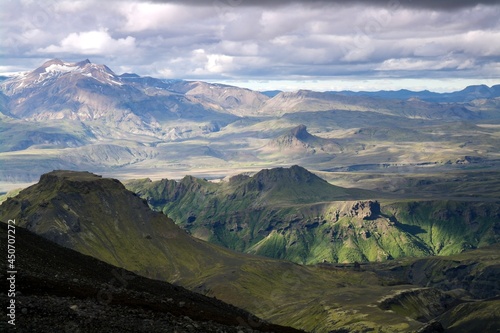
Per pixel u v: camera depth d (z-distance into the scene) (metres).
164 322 73.56
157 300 92.12
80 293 79.50
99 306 73.19
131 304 80.31
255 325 103.06
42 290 76.19
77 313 67.75
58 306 68.75
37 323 62.22
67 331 62.09
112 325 67.00
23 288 74.38
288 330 108.12
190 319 79.62
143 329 68.31
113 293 86.75
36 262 110.12
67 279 96.25
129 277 140.88
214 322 84.94
